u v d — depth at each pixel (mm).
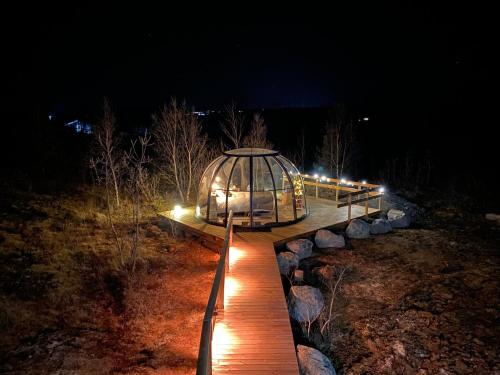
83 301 8195
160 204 14539
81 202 14227
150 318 7711
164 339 7102
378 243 12203
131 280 8773
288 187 12852
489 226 13758
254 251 10258
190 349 6836
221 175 12531
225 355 6184
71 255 10141
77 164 18359
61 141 19406
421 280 9984
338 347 7625
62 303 7992
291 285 9211
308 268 10500
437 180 20141
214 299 5477
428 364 7141
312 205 14641
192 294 8734
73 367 6230
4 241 10352
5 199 13656
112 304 8172
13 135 18594
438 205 16156
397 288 9633
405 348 7547
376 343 7707
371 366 7133
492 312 8578
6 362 6273
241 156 12203
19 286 8430
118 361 6496
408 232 13156
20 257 9727
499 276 10070
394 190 18578
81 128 21891
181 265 10234
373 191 14359
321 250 11578
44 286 8531
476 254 11445
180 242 11758
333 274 10094
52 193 15070
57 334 7043
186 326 7508
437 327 8117
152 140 21453
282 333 6773
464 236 12836
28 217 12445
